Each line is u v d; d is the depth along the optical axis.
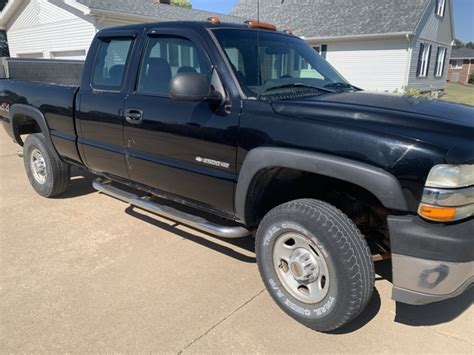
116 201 4.94
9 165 6.71
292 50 3.48
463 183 2.04
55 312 2.76
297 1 23.78
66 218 4.40
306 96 2.87
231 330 2.60
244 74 2.90
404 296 2.24
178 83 2.65
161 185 3.42
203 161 2.95
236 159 2.73
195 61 3.04
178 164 3.14
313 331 2.60
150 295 2.97
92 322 2.66
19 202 4.88
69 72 6.29
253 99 2.71
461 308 2.86
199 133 2.90
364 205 2.85
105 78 3.77
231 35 3.11
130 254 3.60
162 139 3.19
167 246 3.76
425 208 2.06
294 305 2.63
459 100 21.55
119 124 3.53
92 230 4.09
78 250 3.66
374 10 20.47
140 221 4.33
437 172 2.03
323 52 21.44
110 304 2.86
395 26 18.91
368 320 2.71
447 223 2.07
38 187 4.98
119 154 3.65
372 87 20.30
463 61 49.09
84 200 4.96
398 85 19.48
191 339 2.51
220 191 2.91
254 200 2.82
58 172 4.75
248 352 2.41
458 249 2.06
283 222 2.55
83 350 2.41
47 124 4.40
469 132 2.11
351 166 2.22
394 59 19.27
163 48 3.29
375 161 2.16
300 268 2.53
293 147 2.44
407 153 2.09
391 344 2.48
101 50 3.84
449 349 2.44
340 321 2.42
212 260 3.50
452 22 24.25
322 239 2.36
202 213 4.10
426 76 22.00
